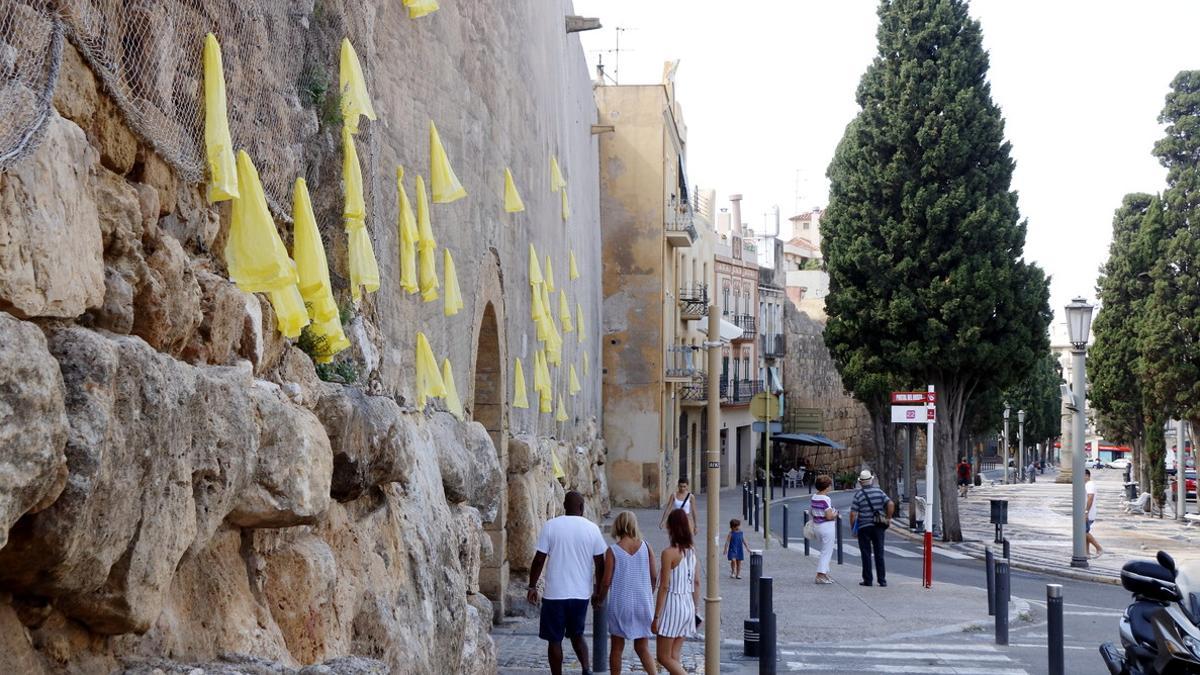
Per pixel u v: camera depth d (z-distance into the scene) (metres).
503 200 18.08
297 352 7.70
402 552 9.34
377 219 10.72
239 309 6.48
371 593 8.22
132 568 4.62
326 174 9.12
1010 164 34.88
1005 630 15.48
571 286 29.41
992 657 14.52
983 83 34.97
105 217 5.09
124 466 4.45
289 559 6.91
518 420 19.81
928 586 20.91
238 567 6.27
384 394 10.27
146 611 4.78
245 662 5.61
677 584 11.38
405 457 9.10
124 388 4.49
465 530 12.28
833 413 80.69
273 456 6.21
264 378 7.01
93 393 4.25
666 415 44.72
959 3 34.81
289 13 8.19
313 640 6.95
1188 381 40.91
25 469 3.79
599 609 13.14
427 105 13.12
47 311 4.27
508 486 18.25
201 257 6.51
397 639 8.39
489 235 16.92
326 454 6.80
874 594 19.94
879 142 35.28
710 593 11.70
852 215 36.06
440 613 10.01
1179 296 40.75
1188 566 10.84
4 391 3.70
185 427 4.99
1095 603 21.23
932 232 34.47
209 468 5.39
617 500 42.16
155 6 5.76
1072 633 16.97
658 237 42.50
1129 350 49.97
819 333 79.19
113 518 4.39
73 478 4.11
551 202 24.39
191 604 5.66
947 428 35.50
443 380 13.69
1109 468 123.00
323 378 8.43
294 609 6.81
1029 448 103.06
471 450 13.79
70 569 4.25
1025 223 35.16
